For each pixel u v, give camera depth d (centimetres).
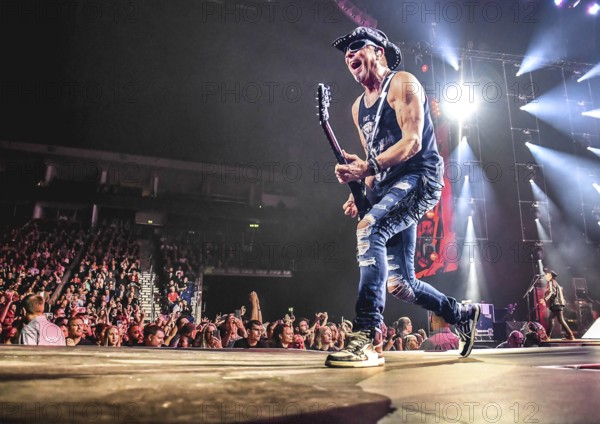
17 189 2483
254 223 2784
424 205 275
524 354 327
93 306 1711
